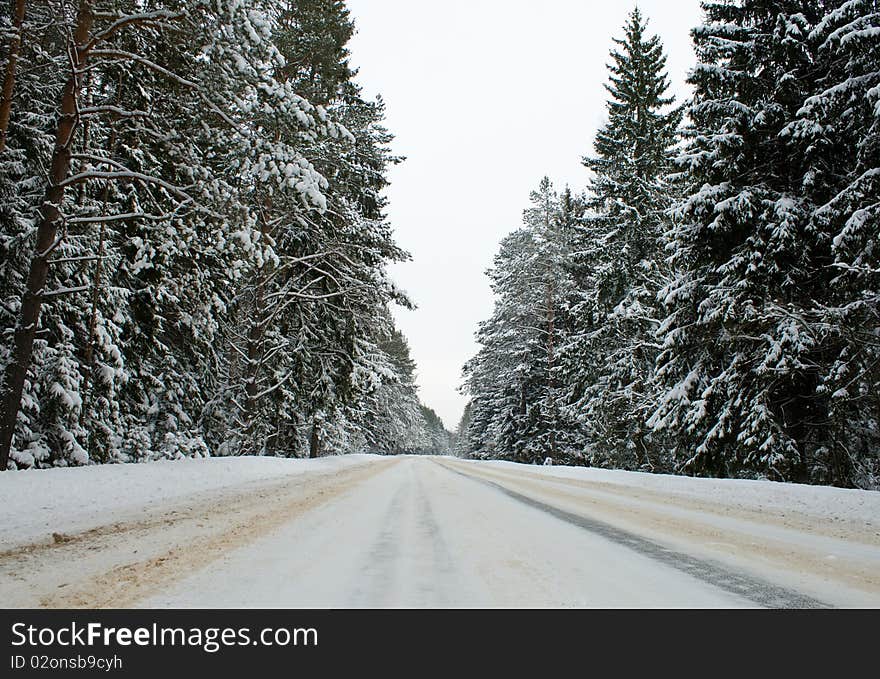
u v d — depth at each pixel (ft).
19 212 36.81
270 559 13.57
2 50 31.91
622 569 13.02
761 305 43.55
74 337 40.96
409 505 24.47
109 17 33.78
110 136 40.63
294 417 76.07
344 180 65.36
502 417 112.06
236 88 33.71
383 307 71.36
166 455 50.24
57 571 12.57
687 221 50.37
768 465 41.81
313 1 62.44
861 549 16.48
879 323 38.73
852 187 38.45
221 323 63.82
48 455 37.22
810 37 41.27
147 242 44.50
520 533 17.54
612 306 74.84
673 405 50.75
